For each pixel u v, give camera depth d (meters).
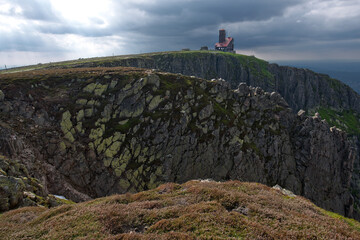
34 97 64.88
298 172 90.19
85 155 60.19
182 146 70.19
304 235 15.48
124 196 24.56
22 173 35.78
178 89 80.56
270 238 14.99
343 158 99.56
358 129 190.12
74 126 63.97
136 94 74.06
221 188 24.94
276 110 98.31
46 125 60.97
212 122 78.44
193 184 26.83
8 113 57.88
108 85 75.75
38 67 119.31
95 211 19.92
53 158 55.84
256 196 22.47
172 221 17.03
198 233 15.39
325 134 95.25
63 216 20.16
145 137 67.50
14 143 48.91
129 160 63.09
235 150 77.50
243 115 90.62
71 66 115.69
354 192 122.88
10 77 69.00
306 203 22.88
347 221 20.34
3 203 25.08
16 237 17.42
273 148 87.06
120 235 15.56
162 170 64.50
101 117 68.31
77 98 69.50
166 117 71.69
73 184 55.16
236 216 17.64
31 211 23.91
